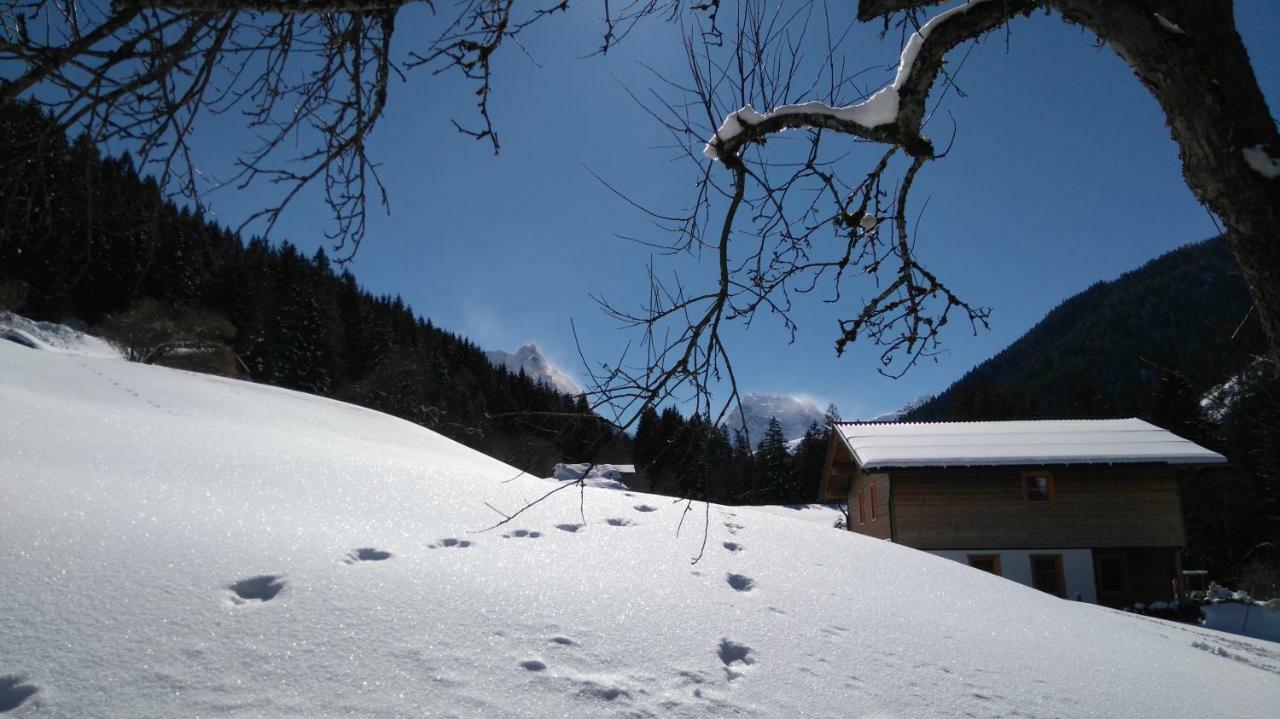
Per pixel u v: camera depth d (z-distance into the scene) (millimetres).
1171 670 6441
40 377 14555
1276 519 27938
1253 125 2664
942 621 6418
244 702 3338
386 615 4359
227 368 38688
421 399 45625
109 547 4594
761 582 6477
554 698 3797
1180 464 21125
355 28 2584
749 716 4008
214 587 4387
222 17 2402
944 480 22141
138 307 35625
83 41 2043
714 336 2969
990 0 3057
